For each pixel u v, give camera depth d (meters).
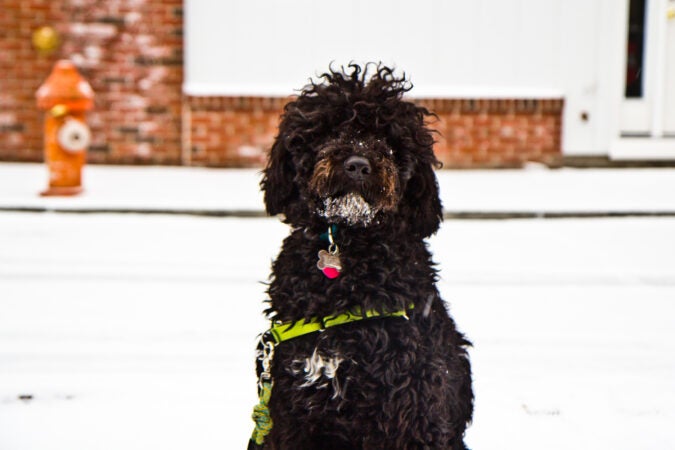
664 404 4.33
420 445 2.89
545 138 11.25
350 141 3.02
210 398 4.36
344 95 3.09
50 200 8.59
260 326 5.43
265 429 3.15
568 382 4.63
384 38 11.05
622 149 11.34
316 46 11.02
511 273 6.68
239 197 9.01
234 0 10.91
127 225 8.10
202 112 11.00
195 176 10.41
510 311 5.80
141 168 11.07
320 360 2.86
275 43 10.99
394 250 3.00
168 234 7.79
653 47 11.31
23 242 7.41
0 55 11.06
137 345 5.09
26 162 11.27
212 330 5.36
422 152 3.13
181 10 11.06
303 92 3.18
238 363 4.85
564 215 8.54
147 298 5.98
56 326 5.39
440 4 11.02
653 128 11.40
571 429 4.02
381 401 2.86
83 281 6.35
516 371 4.78
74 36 11.06
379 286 2.93
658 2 11.23
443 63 11.11
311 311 2.92
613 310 5.86
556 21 11.09
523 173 10.90
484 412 4.21
